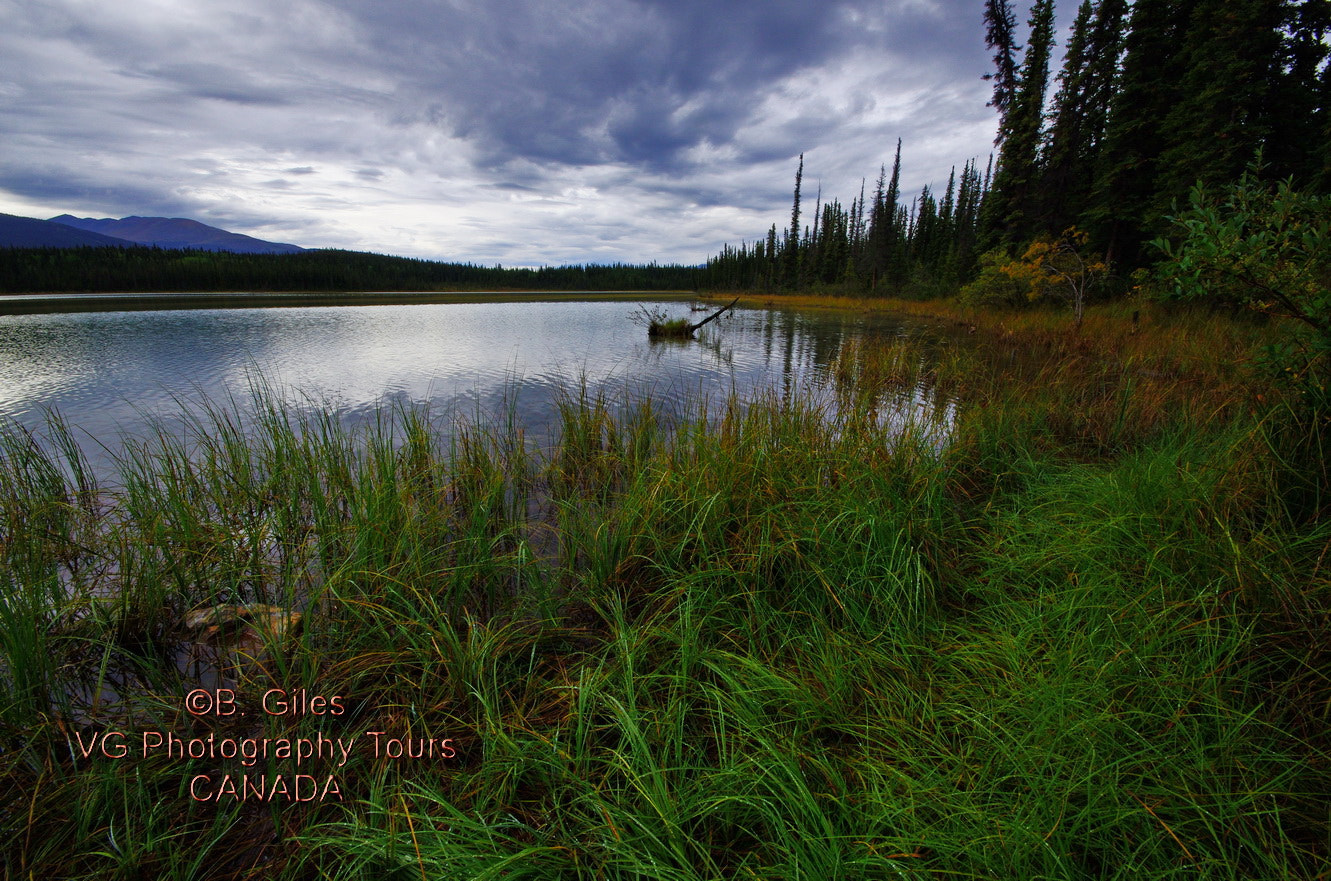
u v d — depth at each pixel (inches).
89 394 411.8
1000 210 1194.0
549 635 131.4
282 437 233.1
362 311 1528.1
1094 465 210.8
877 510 158.6
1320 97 718.5
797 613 133.3
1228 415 239.0
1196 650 97.0
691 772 93.2
